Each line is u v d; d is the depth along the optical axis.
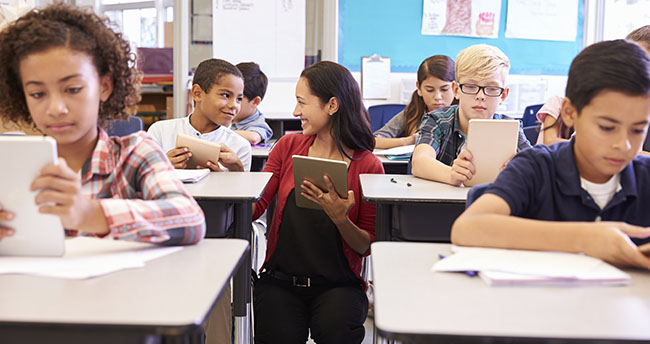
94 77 0.98
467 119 1.94
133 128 2.55
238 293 1.58
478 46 1.91
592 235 0.89
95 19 1.02
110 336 0.73
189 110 4.51
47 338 0.72
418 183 1.75
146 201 0.97
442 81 3.09
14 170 0.84
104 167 1.05
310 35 4.61
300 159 1.61
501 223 0.95
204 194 1.57
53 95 0.93
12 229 0.89
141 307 0.73
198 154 1.97
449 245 1.04
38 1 3.28
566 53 4.98
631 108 0.90
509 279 0.82
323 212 1.67
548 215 1.05
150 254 0.95
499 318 0.70
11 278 0.82
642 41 1.97
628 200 1.03
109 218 0.90
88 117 0.96
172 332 0.68
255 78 3.37
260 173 1.93
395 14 4.66
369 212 1.75
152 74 4.85
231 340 1.58
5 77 0.98
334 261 1.63
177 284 0.81
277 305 1.56
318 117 1.77
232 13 4.52
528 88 4.93
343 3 4.59
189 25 4.49
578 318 0.70
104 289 0.79
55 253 0.91
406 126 3.33
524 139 1.96
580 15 4.95
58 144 1.03
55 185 0.84
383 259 0.95
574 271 0.84
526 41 4.89
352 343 1.50
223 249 1.00
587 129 0.94
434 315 0.71
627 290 0.81
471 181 1.69
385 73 4.67
